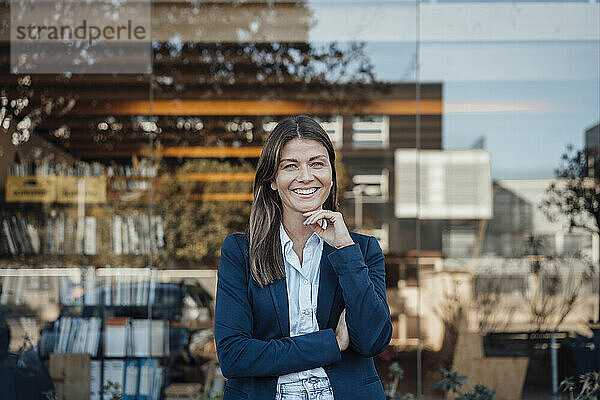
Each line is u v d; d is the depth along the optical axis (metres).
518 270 4.75
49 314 4.66
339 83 5.08
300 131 1.93
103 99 4.88
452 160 4.91
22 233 4.71
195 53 5.04
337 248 1.88
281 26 5.09
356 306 1.83
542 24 4.83
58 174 4.79
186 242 4.90
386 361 4.78
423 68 4.97
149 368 4.72
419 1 5.00
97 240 4.77
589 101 4.78
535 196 4.78
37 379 4.61
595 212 4.70
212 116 5.04
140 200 4.86
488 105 4.87
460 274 4.82
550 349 4.68
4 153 4.75
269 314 1.89
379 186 5.00
